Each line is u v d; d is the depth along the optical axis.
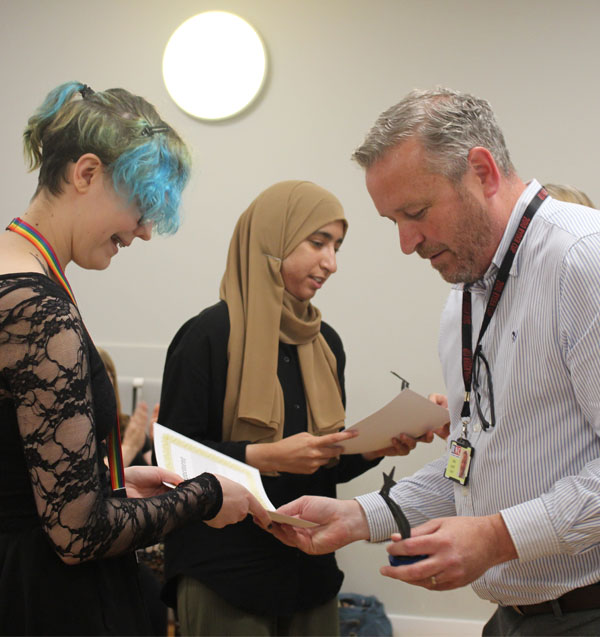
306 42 3.73
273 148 3.75
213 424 2.15
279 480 2.12
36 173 3.85
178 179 1.36
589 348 1.30
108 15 3.83
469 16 3.61
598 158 3.54
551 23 3.56
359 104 3.70
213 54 3.74
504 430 1.46
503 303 1.51
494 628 1.64
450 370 1.70
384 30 3.67
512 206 1.51
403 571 1.29
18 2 3.87
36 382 1.08
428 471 1.78
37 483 1.10
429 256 1.55
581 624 1.39
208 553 1.98
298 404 2.26
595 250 1.32
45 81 3.85
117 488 1.32
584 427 1.39
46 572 1.16
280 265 2.28
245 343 2.18
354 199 3.71
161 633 2.27
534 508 1.32
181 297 3.81
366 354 3.72
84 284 3.86
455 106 1.48
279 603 1.98
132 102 1.32
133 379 3.79
